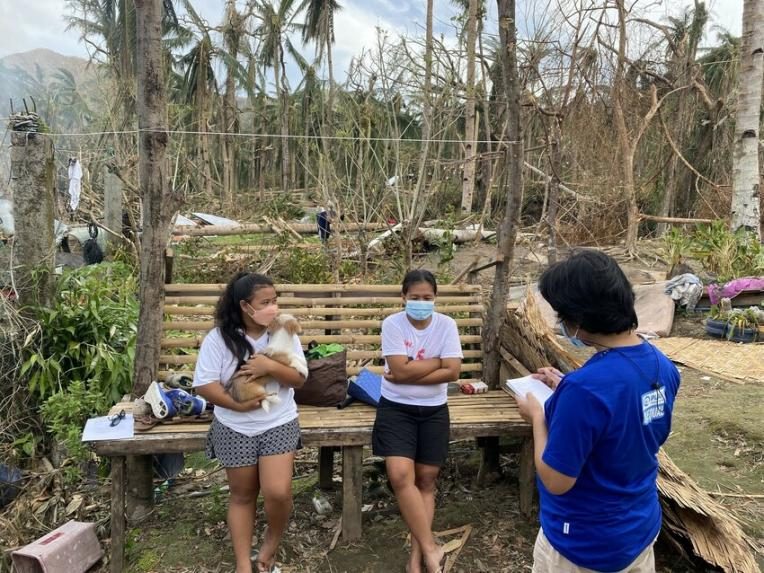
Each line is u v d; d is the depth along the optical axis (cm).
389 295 419
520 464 332
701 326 738
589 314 163
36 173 431
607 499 168
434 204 1255
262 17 2864
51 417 394
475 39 1016
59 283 465
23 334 426
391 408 295
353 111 770
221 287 379
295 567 292
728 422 435
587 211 1198
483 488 367
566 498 173
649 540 175
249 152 3328
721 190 1264
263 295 265
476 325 415
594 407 159
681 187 1675
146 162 337
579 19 747
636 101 1093
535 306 399
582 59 876
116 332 459
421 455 296
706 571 280
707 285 800
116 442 292
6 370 423
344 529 311
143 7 320
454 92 711
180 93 2597
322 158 792
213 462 420
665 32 1071
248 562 270
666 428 175
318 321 404
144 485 338
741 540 274
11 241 445
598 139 1121
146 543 315
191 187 1719
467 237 1217
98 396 398
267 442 268
